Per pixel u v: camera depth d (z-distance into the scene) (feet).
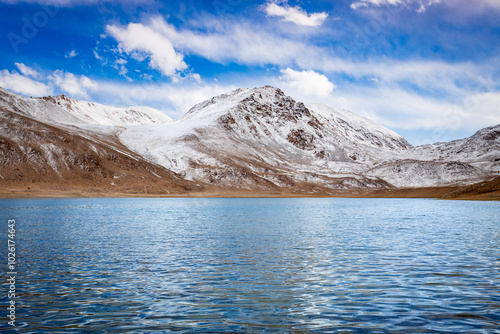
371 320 43.68
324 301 50.70
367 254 85.05
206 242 103.60
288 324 42.50
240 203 385.09
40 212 212.84
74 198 448.65
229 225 151.84
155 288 57.00
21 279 62.13
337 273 66.49
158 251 88.79
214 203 379.35
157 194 560.20
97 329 41.11
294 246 96.63
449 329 40.98
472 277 63.31
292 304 49.52
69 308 48.01
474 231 130.72
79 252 87.10
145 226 146.00
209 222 164.96
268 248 93.50
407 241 105.81
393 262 75.82
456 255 83.51
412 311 46.68
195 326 41.93
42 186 476.95
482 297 52.21
